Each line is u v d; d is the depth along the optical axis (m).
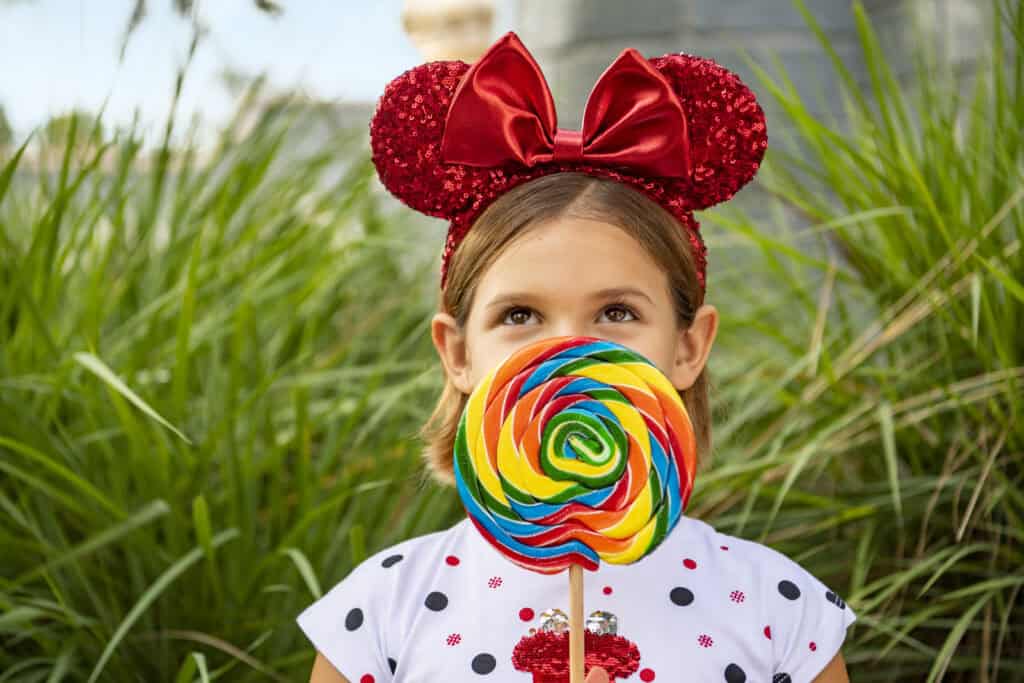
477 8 3.68
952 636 2.06
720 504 2.50
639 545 1.50
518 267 1.62
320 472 2.46
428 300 3.15
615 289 1.61
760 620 1.69
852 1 3.69
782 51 3.61
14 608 2.10
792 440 2.58
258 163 3.03
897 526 2.42
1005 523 2.38
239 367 2.47
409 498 2.49
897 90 2.64
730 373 2.72
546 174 1.73
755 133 1.83
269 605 2.32
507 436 1.52
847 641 2.35
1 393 2.31
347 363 2.97
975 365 2.45
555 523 1.51
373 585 1.76
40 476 2.30
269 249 2.78
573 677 1.50
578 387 1.53
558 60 3.73
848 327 2.65
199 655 1.91
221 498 2.38
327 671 1.73
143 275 2.82
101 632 2.19
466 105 1.73
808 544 2.49
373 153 1.84
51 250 2.48
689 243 1.77
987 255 2.40
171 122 2.65
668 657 1.64
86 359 2.12
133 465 2.34
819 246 2.98
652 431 1.52
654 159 1.71
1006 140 2.51
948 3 3.33
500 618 1.67
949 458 2.31
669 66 1.82
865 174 2.60
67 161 2.41
